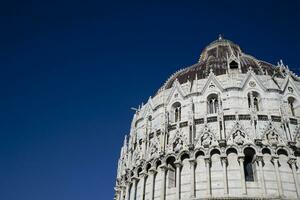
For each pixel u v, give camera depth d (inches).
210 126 1942.7
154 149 2031.3
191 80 2332.7
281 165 1791.3
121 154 2383.1
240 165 1768.0
